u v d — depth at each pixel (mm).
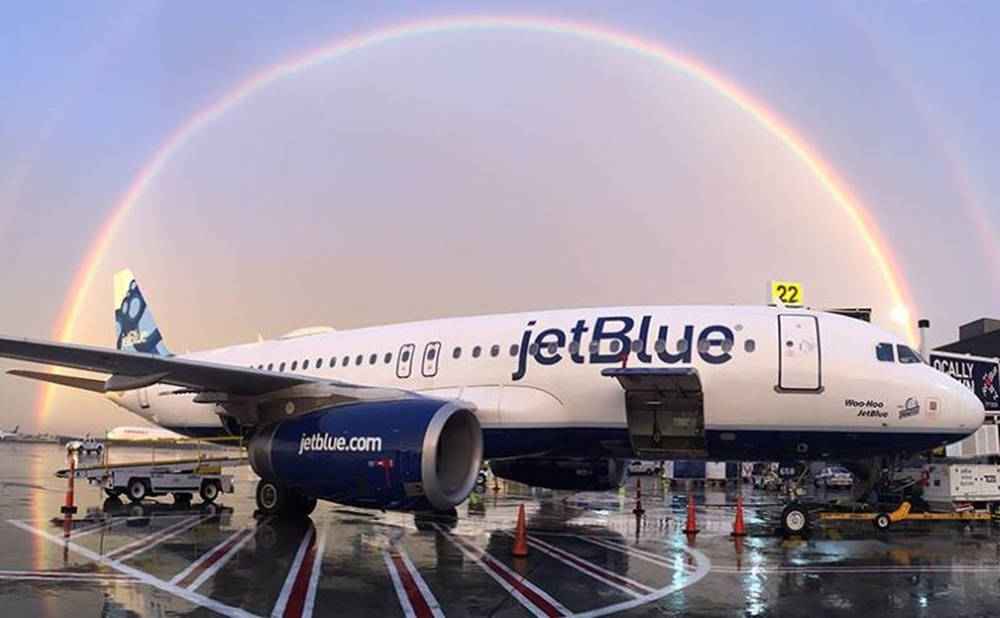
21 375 18266
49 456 79688
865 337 14961
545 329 16578
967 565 11930
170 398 22141
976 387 27078
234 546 12977
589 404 15625
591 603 9055
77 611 8258
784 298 33188
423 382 17500
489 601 9070
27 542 13148
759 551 13359
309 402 14992
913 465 19578
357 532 15141
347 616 8273
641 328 15805
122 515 17844
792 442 15008
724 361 14992
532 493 29641
